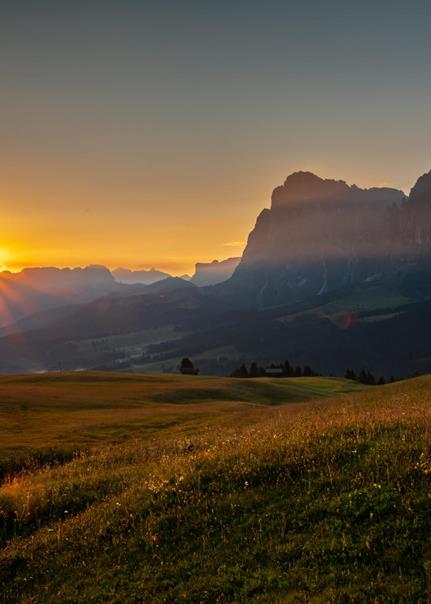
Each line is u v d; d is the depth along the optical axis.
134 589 10.53
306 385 101.69
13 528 15.16
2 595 11.47
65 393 68.81
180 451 23.23
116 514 14.12
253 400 75.44
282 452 15.26
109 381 89.38
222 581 10.08
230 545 11.27
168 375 106.44
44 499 16.56
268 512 12.16
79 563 12.07
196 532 12.16
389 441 14.46
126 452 26.86
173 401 68.00
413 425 15.88
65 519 15.21
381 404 35.59
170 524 12.82
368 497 11.65
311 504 12.02
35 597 11.05
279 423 28.05
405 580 8.99
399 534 10.30
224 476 14.62
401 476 12.23
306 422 23.73
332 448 14.66
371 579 9.23
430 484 11.64
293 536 11.02
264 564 10.37
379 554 9.90
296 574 9.80
